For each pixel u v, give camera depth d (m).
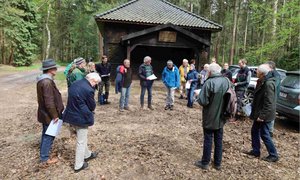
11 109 8.88
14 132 6.38
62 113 4.66
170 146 5.66
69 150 5.23
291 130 7.58
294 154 5.56
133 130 6.72
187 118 8.18
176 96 12.34
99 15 15.66
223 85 4.31
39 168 4.45
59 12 45.47
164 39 14.97
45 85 4.34
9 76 19.77
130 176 4.29
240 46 34.25
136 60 17.80
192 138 6.27
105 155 5.05
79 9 45.44
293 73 7.95
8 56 31.80
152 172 4.45
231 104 4.38
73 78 5.86
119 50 16.48
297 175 4.56
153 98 11.54
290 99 7.57
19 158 4.84
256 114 5.04
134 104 10.00
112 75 16.47
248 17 34.88
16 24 27.34
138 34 14.28
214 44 38.44
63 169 4.44
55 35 47.97
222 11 32.62
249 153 5.40
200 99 4.37
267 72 4.91
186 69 11.59
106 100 9.91
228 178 4.35
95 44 49.69
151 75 9.10
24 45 29.95
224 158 5.16
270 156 5.09
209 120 4.39
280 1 26.56
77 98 4.11
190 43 15.39
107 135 6.24
